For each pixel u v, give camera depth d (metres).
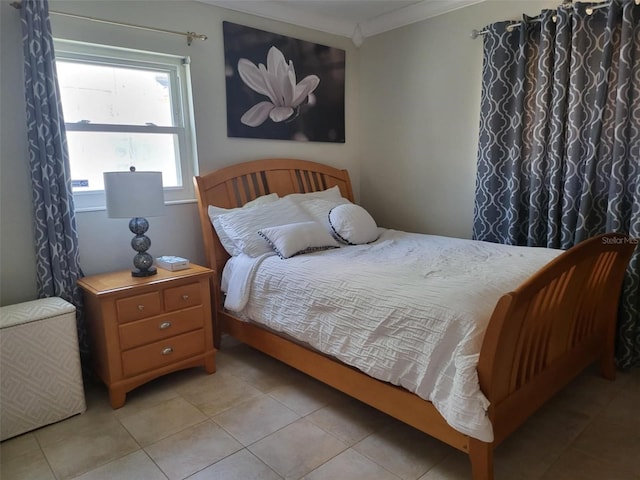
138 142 2.80
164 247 2.92
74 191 2.55
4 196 2.24
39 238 2.27
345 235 2.94
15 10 2.19
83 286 2.30
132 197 2.28
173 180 2.99
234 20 3.08
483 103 2.96
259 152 3.35
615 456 1.79
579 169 2.58
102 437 1.99
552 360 1.91
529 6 2.78
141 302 2.28
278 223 2.86
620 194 2.43
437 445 1.89
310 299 2.14
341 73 3.79
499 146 2.93
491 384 1.44
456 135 3.29
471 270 2.08
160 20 2.73
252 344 2.66
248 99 3.20
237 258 2.75
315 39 3.60
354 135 4.03
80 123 2.55
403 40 3.55
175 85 2.93
